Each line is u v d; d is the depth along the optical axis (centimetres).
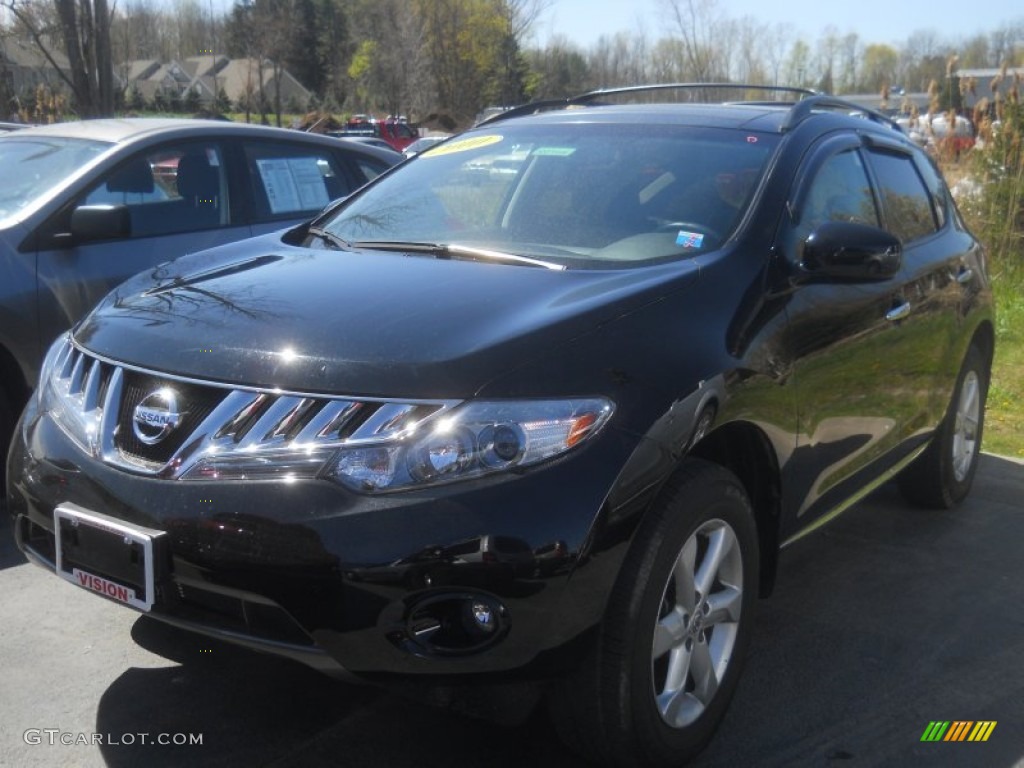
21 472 311
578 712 275
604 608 264
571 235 367
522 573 251
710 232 351
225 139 607
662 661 296
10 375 491
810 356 343
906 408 436
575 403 266
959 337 486
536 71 5069
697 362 293
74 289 509
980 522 521
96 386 301
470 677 258
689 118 417
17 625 375
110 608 390
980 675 368
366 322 286
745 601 321
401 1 4569
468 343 273
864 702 348
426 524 250
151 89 5362
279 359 273
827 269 350
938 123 1161
